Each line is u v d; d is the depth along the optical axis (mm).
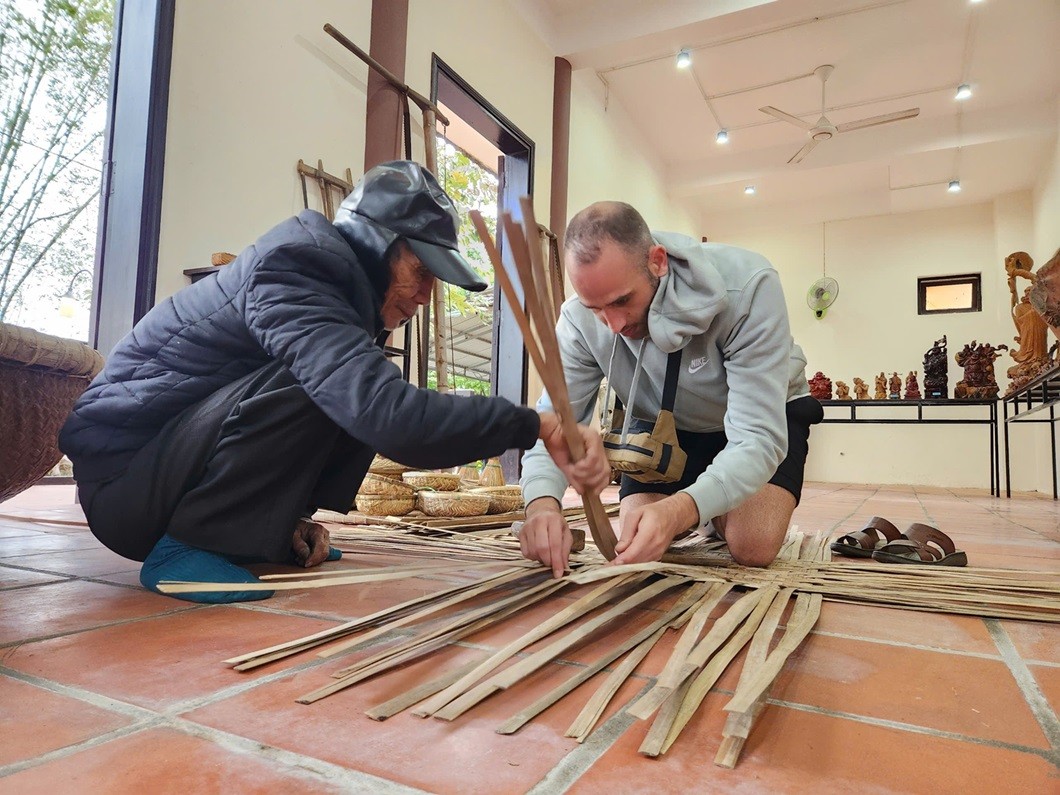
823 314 8906
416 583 1314
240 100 2875
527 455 1449
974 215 8352
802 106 6836
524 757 580
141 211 2502
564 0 5492
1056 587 1313
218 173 2779
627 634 981
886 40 5727
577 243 1257
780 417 1331
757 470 1261
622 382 1578
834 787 542
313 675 777
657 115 7129
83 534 1964
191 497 1125
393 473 2434
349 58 3436
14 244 2900
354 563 1495
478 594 1112
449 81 4293
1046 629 1080
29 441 1227
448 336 6887
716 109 6961
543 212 5430
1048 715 714
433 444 896
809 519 3127
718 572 1415
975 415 8109
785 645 786
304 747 590
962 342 8305
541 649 852
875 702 746
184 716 654
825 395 7738
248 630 962
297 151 3141
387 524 2191
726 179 7980
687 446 1718
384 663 799
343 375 928
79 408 1173
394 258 1112
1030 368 5348
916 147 7020
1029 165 7270
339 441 1394
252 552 1155
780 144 7742
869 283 8758
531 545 1243
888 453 8453
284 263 1033
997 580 1397
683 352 1438
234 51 2852
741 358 1360
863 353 8719
